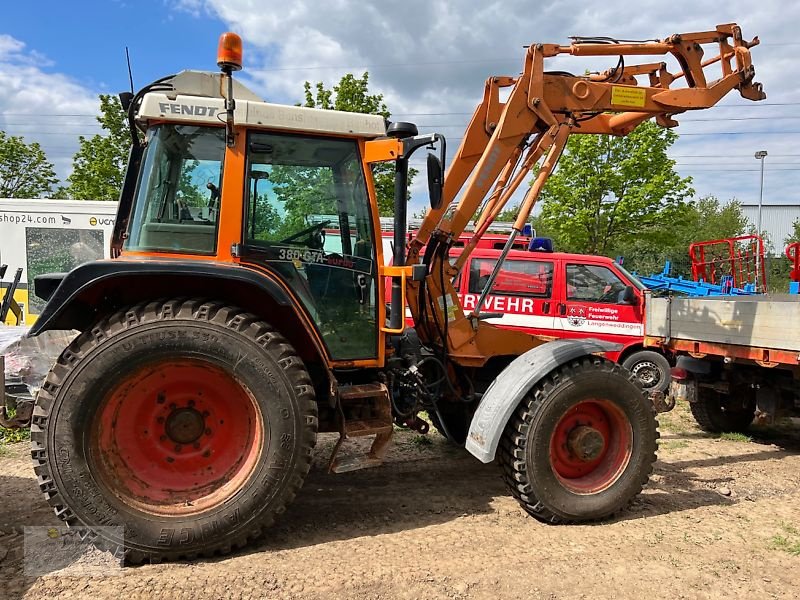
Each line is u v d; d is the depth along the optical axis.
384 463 5.16
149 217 3.47
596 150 17.11
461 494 4.45
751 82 5.04
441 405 5.03
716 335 5.86
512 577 3.17
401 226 3.83
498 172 4.61
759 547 3.64
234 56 3.32
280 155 3.67
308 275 3.75
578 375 3.91
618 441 4.10
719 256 14.29
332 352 3.82
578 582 3.15
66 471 3.03
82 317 3.53
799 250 8.98
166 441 3.37
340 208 3.82
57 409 3.03
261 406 3.28
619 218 17.09
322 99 15.59
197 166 3.55
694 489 4.70
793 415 5.88
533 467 3.80
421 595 2.97
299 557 3.33
